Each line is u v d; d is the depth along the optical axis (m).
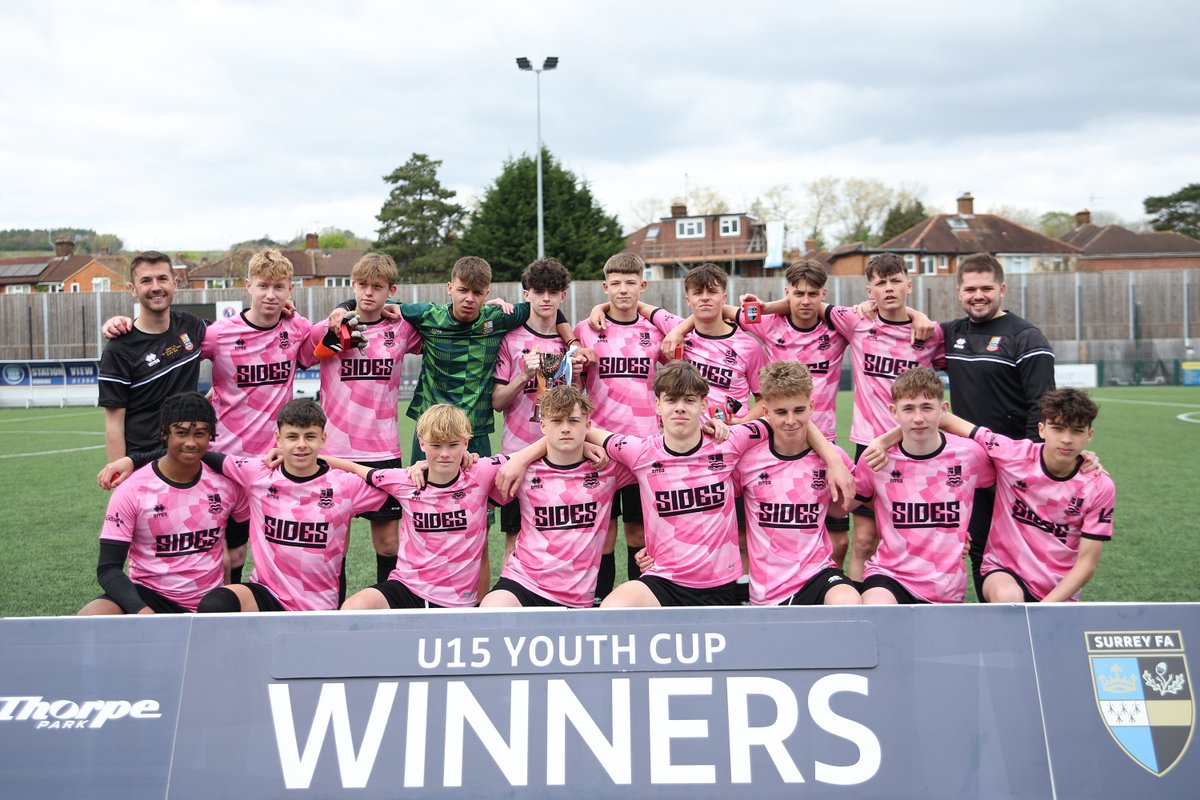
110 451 4.18
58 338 26.48
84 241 67.38
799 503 3.70
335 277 55.50
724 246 47.72
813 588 3.60
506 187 33.22
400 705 2.60
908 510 3.72
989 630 2.68
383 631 2.67
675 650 2.66
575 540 3.72
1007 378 4.28
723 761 2.55
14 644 2.63
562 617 2.69
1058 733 2.58
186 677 2.62
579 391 3.68
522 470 3.67
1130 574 5.33
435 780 2.53
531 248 33.03
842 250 47.12
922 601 3.73
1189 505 7.50
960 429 3.75
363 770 2.54
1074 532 3.65
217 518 3.73
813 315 4.84
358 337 4.36
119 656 2.63
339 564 3.76
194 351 4.30
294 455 3.56
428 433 3.55
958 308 27.91
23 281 56.19
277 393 4.51
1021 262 48.91
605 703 2.61
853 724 2.59
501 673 2.63
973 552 4.28
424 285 27.88
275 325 4.45
